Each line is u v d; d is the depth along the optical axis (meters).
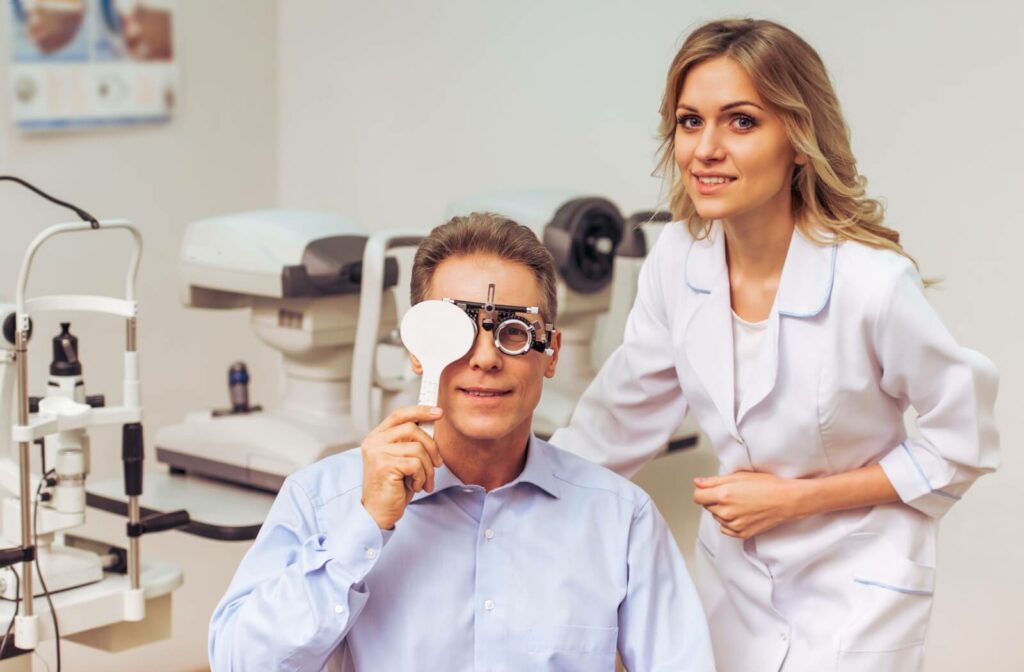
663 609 1.45
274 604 1.28
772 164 1.42
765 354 1.51
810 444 1.53
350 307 2.40
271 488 2.32
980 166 2.60
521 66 3.34
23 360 1.74
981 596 2.62
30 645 1.75
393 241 2.34
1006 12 2.53
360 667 1.36
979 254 2.61
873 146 2.74
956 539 2.65
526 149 3.36
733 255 1.58
